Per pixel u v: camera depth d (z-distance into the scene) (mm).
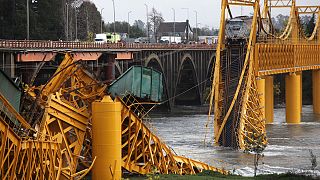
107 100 156375
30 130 136000
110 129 154500
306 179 181750
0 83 136000
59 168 141375
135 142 170125
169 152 184500
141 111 176125
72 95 164125
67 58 170000
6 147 125062
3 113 129750
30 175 128750
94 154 155375
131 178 166500
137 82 172250
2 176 122500
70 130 160875
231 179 173375
